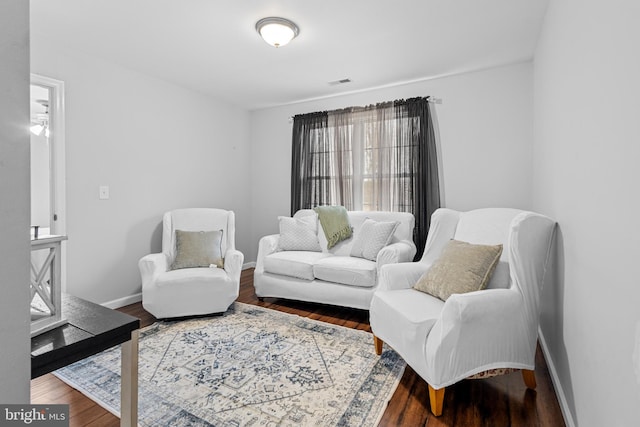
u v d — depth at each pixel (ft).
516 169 10.64
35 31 8.35
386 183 12.54
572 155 5.03
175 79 11.85
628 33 3.02
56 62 8.95
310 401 5.68
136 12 7.52
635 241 2.84
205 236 10.71
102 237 10.12
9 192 1.69
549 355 6.89
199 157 13.38
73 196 9.38
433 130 11.87
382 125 12.58
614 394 3.30
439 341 5.23
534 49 9.49
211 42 9.00
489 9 7.47
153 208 11.62
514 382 6.33
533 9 7.45
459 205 11.55
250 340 8.05
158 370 6.65
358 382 6.25
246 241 16.06
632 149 2.92
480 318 5.30
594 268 3.94
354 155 13.25
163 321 9.27
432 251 8.48
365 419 5.23
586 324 4.28
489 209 7.82
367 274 9.42
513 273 5.86
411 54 9.81
